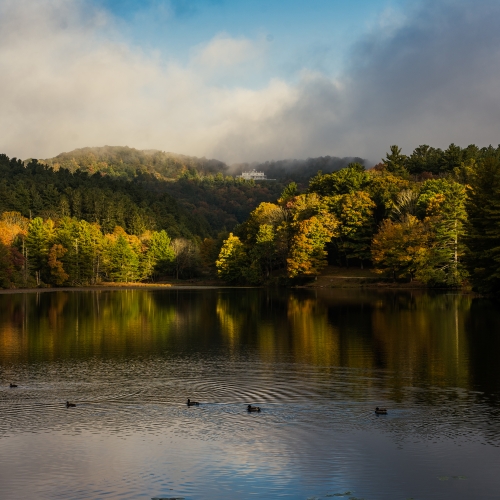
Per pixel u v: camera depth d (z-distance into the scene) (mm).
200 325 63250
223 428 26484
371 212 137375
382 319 65125
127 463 22594
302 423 27094
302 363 40625
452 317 65500
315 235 136000
